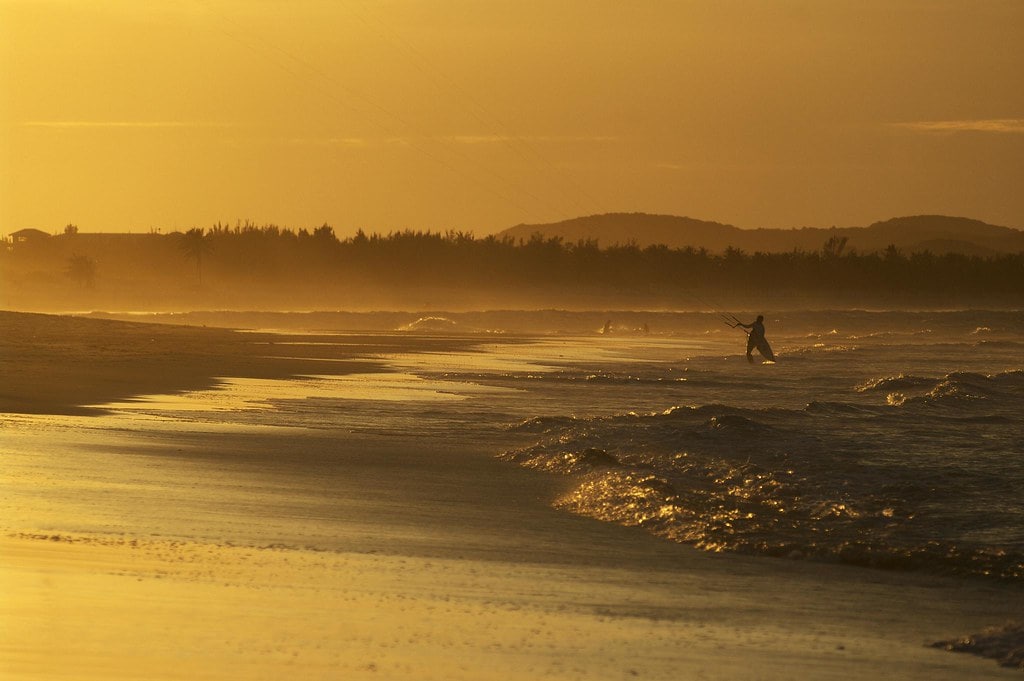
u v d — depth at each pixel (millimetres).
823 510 49750
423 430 77438
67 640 25047
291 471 56438
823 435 77688
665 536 43812
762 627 30750
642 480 54562
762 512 49125
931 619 32531
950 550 41594
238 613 28359
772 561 40188
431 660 25500
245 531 40125
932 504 51406
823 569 39188
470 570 36156
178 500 45750
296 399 98438
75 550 34688
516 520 46031
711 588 35531
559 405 101250
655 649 27719
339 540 39750
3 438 63500
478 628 28719
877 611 33344
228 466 56875
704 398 114312
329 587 32188
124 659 23922
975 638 29656
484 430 78000
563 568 37406
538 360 183750
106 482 49250
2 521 39031
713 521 46531
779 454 66812
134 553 34875
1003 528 46344
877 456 67375
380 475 56562
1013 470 61906
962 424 88312
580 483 55281
